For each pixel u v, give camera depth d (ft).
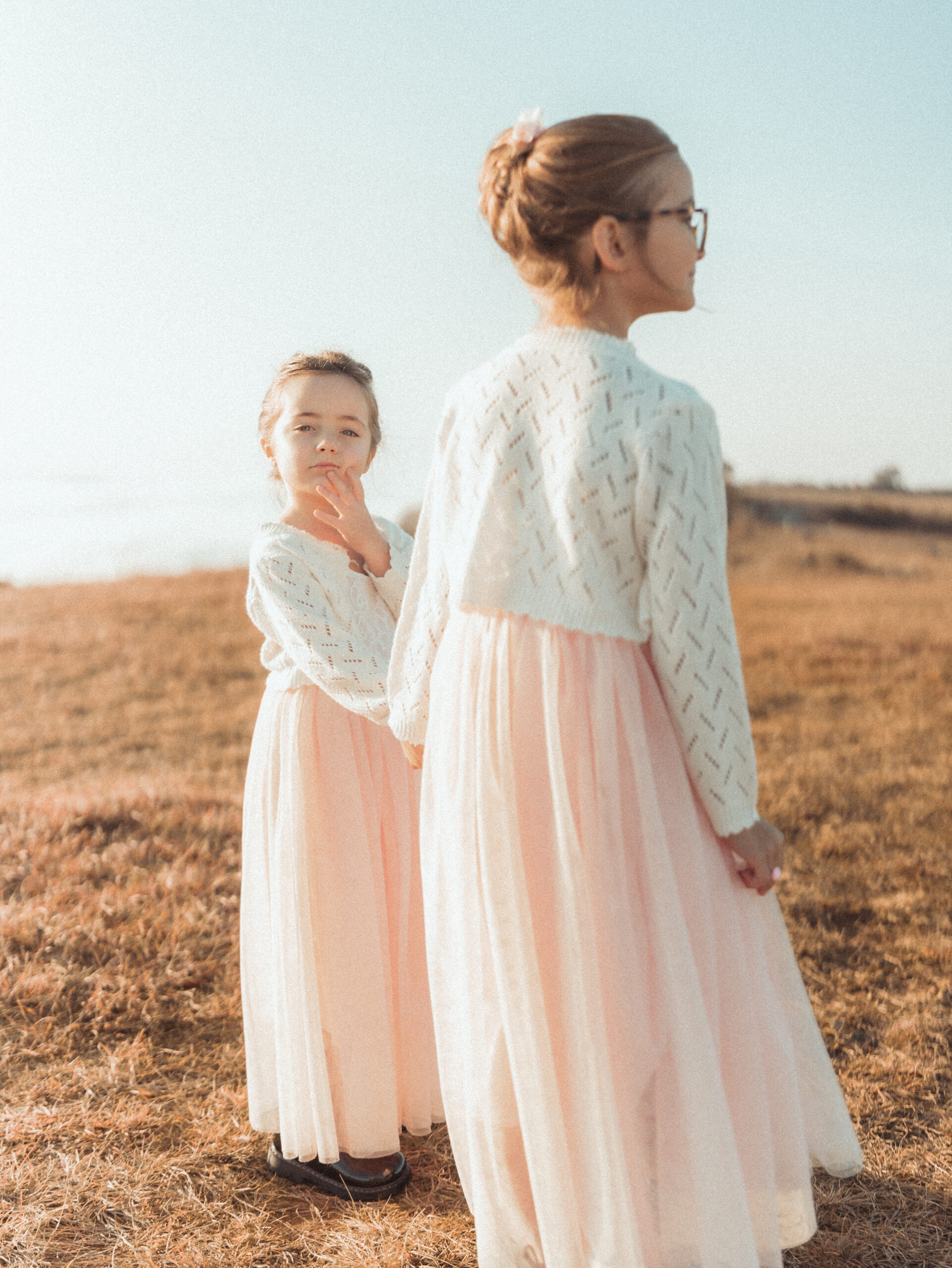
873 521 56.65
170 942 11.46
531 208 5.17
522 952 5.19
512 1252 5.46
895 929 12.05
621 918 5.04
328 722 7.44
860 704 26.11
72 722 26.13
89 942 11.42
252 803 7.75
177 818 15.96
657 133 5.22
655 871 5.03
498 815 5.26
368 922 7.32
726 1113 4.88
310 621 7.11
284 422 7.69
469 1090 5.53
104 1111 8.50
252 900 7.75
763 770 19.60
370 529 7.64
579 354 5.15
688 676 4.92
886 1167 7.65
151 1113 8.55
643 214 5.13
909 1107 8.41
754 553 54.80
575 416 5.03
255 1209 7.29
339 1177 7.40
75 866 13.71
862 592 45.09
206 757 22.56
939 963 11.06
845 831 15.71
